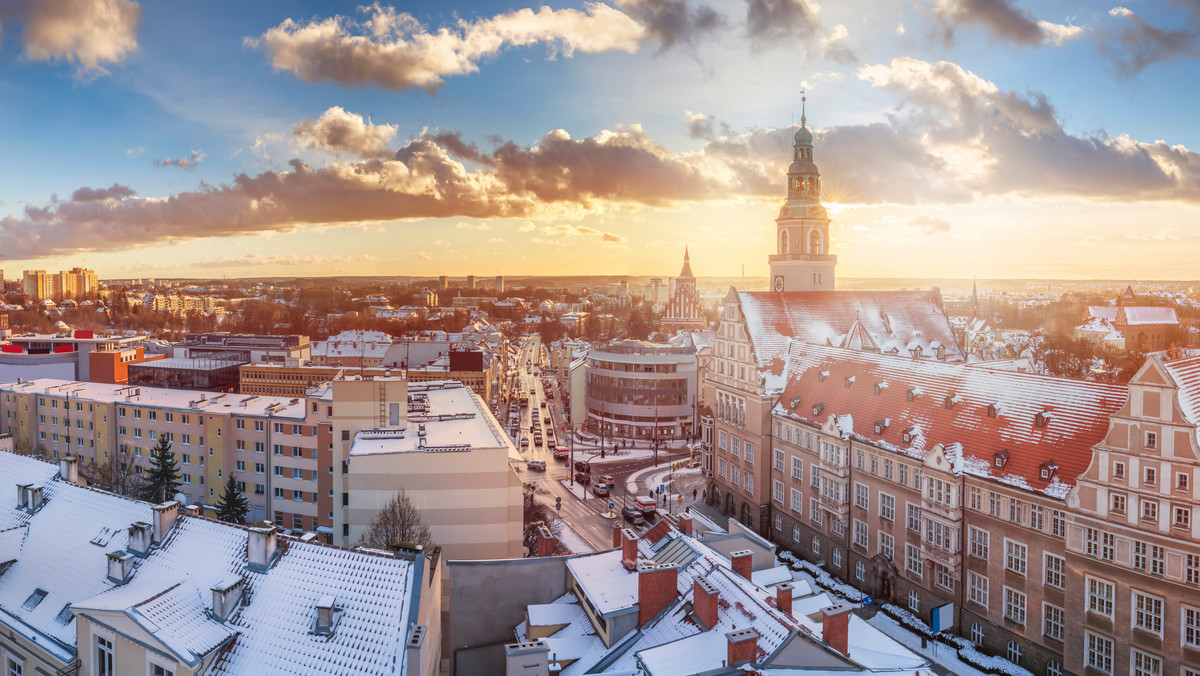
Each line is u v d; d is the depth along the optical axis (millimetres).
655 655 40094
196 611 38250
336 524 82000
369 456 69000
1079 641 56125
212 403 111000
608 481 125000
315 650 35500
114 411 114688
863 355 93062
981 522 65312
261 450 101812
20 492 52750
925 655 64875
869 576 79875
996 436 67062
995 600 64062
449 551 70375
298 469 99500
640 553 54469
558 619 48906
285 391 159000
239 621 37875
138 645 36719
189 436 107625
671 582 46188
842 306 120875
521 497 71500
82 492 51938
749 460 103625
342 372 123938
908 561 74250
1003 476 63500
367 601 37031
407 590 36906
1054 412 64250
